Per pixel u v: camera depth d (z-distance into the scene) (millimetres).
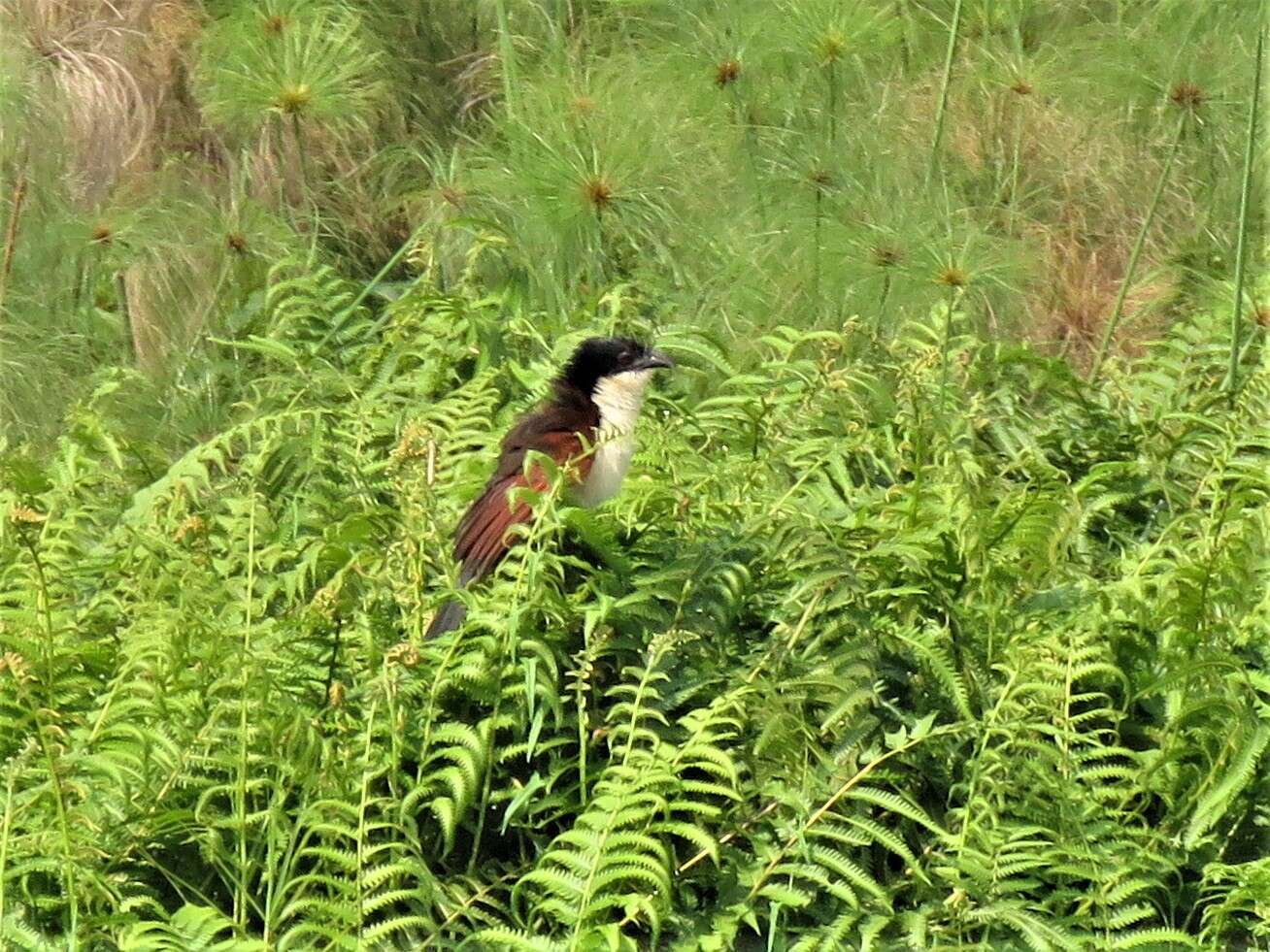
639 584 7836
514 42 16625
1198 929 7559
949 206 12867
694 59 14000
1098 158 15164
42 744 6879
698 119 14242
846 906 7199
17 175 15148
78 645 7918
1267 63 14375
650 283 13609
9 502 9141
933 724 7781
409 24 16641
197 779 7379
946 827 7496
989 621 8078
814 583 7641
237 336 13242
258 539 9023
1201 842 7555
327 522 9438
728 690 7668
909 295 11352
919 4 16344
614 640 7809
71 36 16141
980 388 11219
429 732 7410
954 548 8508
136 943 6672
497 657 7566
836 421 10359
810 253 12742
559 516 7938
